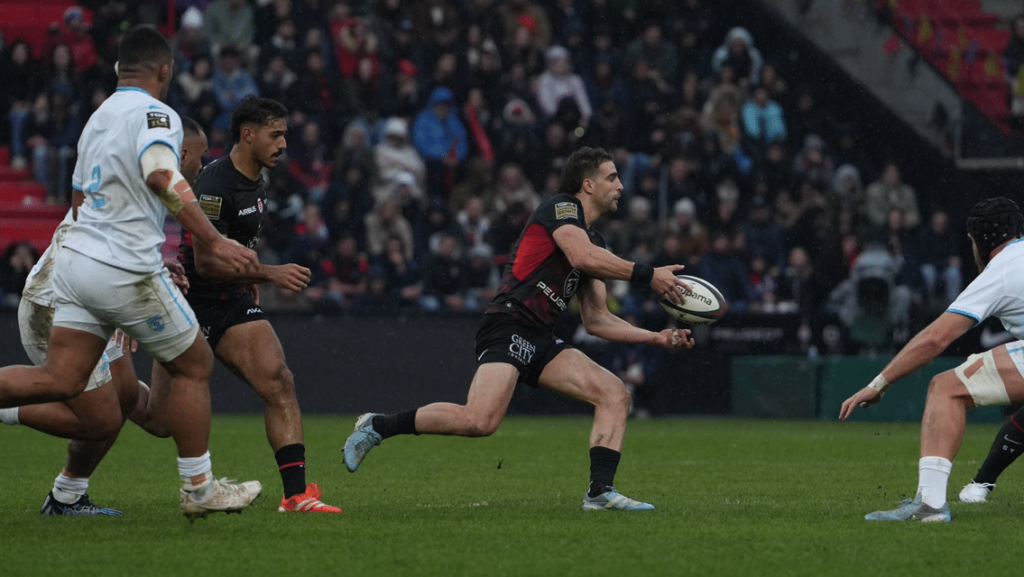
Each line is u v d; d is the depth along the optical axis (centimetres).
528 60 6969
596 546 1708
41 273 1920
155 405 2188
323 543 1727
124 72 1814
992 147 7275
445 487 2631
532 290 2120
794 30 7550
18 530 1847
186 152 2127
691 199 6425
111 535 1794
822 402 5512
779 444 4050
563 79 6806
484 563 1567
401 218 5906
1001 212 1997
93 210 1750
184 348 1802
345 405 5350
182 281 2000
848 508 2208
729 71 6988
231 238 2120
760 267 6009
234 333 2080
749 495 2478
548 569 1527
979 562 1592
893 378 1964
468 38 6856
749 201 6594
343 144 6134
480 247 5866
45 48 6325
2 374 1739
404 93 6600
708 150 6562
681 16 7444
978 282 1945
